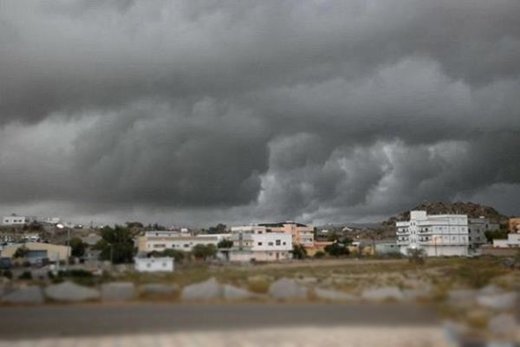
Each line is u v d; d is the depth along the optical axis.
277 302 48.09
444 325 33.03
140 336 35.09
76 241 139.00
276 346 32.12
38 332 36.31
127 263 115.38
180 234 158.62
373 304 45.88
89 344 33.19
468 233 179.25
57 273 83.94
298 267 110.69
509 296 39.19
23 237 179.50
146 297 51.12
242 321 39.34
